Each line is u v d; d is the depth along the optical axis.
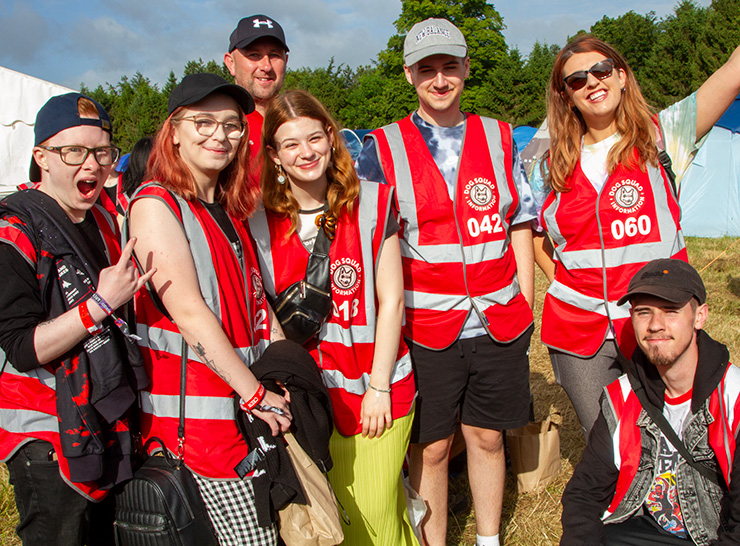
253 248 2.46
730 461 2.20
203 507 2.15
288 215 2.50
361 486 2.59
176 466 2.13
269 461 2.13
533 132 12.68
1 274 1.97
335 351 2.53
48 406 2.08
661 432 2.35
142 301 2.19
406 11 40.91
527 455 3.61
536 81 38.34
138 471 2.15
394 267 2.57
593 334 2.89
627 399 2.44
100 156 2.14
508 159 2.94
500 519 3.43
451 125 2.92
